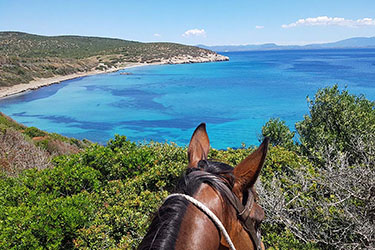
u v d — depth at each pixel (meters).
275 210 4.21
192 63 145.50
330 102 7.47
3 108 45.97
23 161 10.64
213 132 29.89
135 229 4.53
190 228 1.12
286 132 8.73
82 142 22.75
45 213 4.55
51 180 6.05
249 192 1.36
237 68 112.75
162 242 1.05
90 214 4.86
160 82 74.00
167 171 5.94
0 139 13.50
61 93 60.62
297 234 4.04
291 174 5.59
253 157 1.34
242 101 46.44
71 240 4.61
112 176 6.89
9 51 132.12
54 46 164.62
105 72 104.69
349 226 3.83
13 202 5.51
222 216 1.22
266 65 127.44
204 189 1.27
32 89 65.56
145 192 5.38
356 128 6.72
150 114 39.53
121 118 37.75
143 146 7.99
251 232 1.31
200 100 48.66
